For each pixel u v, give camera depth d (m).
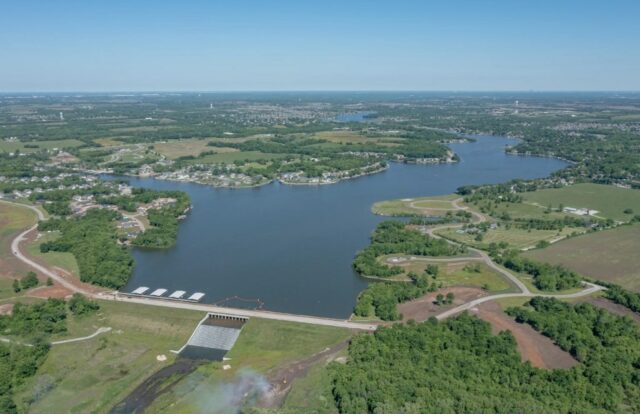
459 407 180.50
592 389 195.00
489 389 192.88
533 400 186.12
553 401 186.50
